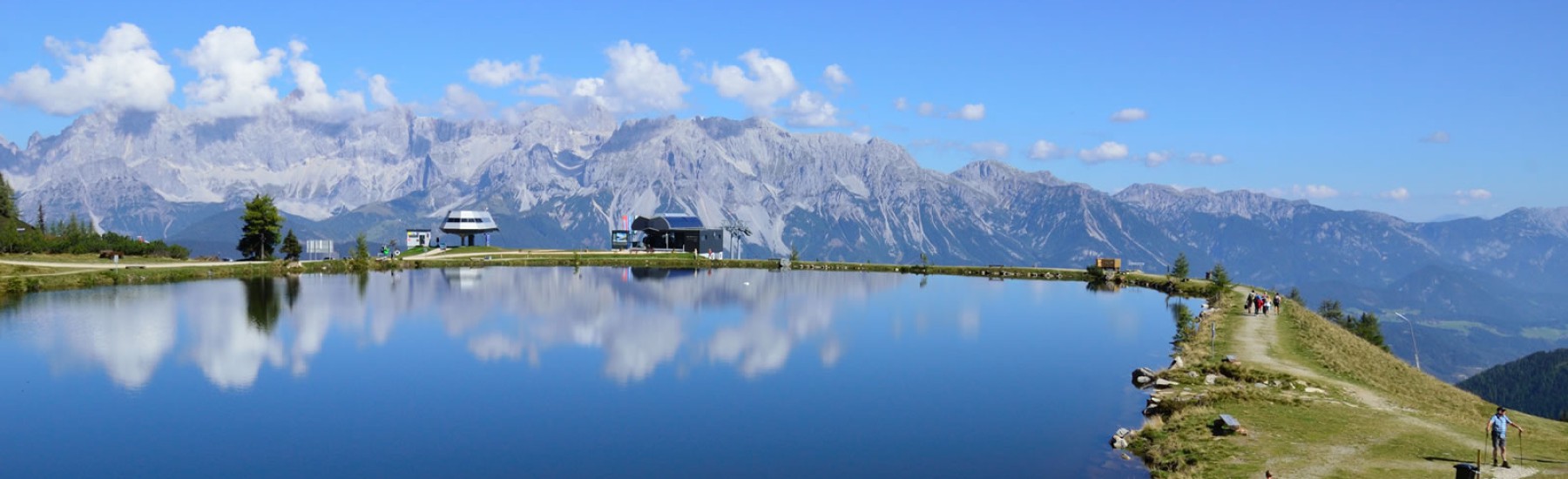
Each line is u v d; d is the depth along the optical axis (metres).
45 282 144.88
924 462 55.16
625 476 53.09
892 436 61.12
